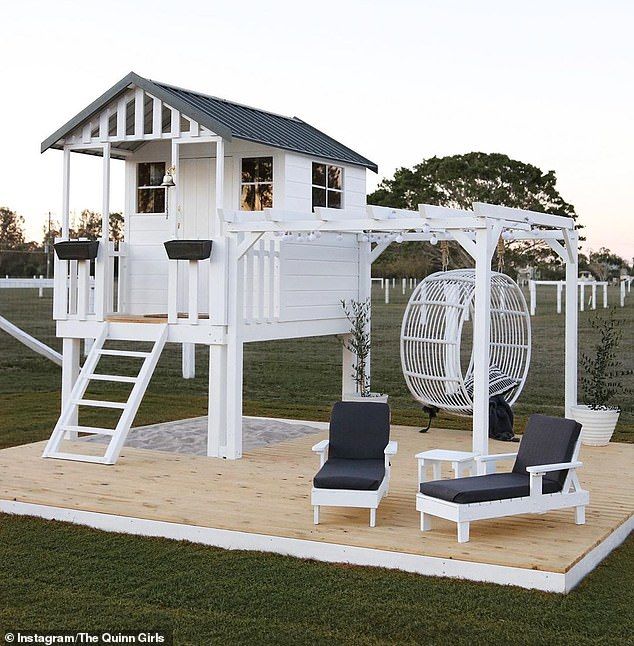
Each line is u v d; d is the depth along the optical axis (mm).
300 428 12188
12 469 9211
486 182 26594
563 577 5996
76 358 11117
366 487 7012
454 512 6605
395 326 18344
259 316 10562
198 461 9742
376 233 12586
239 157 11836
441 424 12914
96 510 7574
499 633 5348
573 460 7238
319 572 6414
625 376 14648
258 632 5363
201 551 6922
